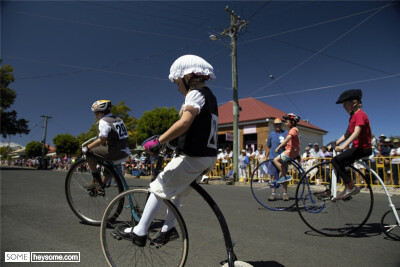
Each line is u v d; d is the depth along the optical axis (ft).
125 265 7.52
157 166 6.91
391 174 24.17
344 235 10.66
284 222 12.69
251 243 9.71
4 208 15.43
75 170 12.51
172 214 7.00
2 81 92.38
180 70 6.30
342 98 11.07
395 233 10.91
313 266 7.75
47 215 13.70
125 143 11.85
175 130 5.61
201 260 8.13
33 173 52.95
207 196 6.41
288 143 16.11
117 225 7.47
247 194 22.12
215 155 6.43
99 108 11.71
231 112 72.23
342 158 11.03
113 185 12.05
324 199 11.84
